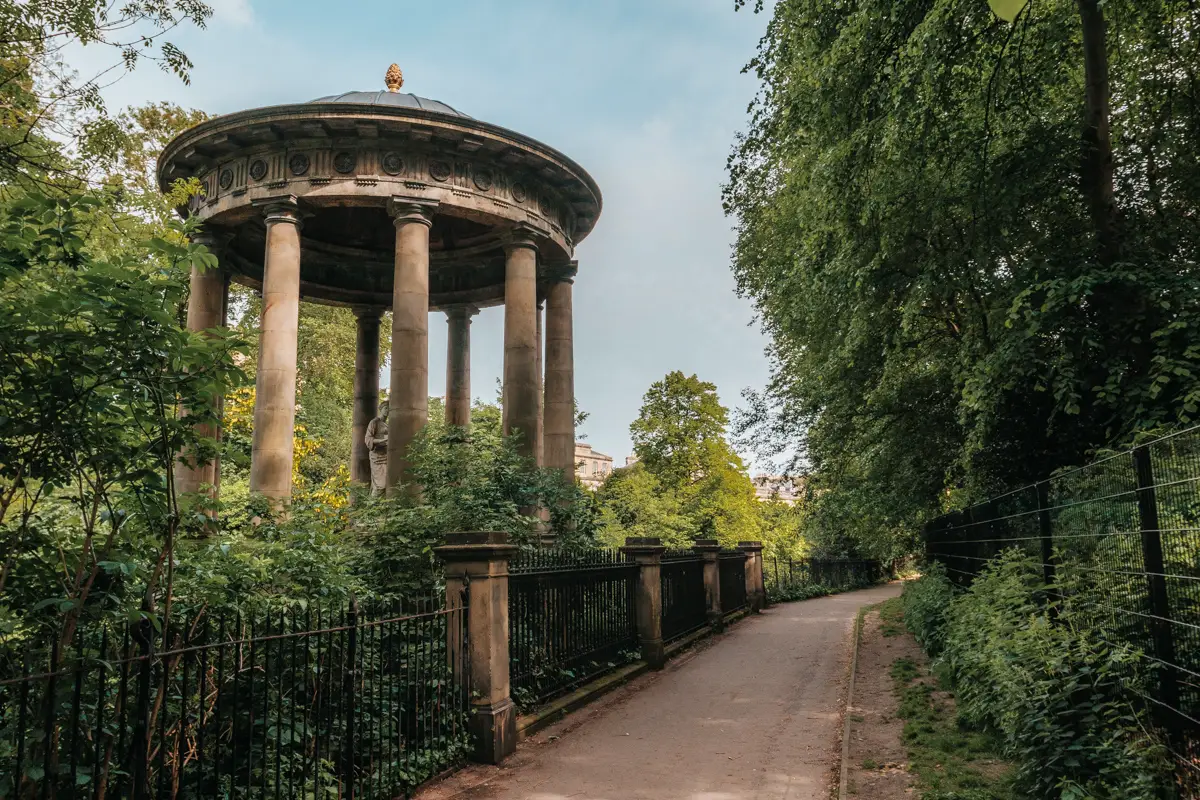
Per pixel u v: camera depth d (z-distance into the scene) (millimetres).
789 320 19344
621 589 13562
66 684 4219
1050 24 12531
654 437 42906
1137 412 10125
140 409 4688
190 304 19188
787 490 28312
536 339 20125
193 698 5754
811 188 14203
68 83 11914
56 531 4859
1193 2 11758
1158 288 10250
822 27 13242
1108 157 11336
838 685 12141
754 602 25219
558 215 21453
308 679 6820
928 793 6465
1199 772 4910
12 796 3953
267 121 17312
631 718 10211
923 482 18734
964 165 12992
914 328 15258
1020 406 13086
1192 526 5027
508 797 7145
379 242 24906
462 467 14117
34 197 4406
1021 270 11773
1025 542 9367
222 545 6281
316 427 37625
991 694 7816
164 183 19547
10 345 4191
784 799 6977
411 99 21125
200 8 11398
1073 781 5543
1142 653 5574
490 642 8477
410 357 17422
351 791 6301
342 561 8922
